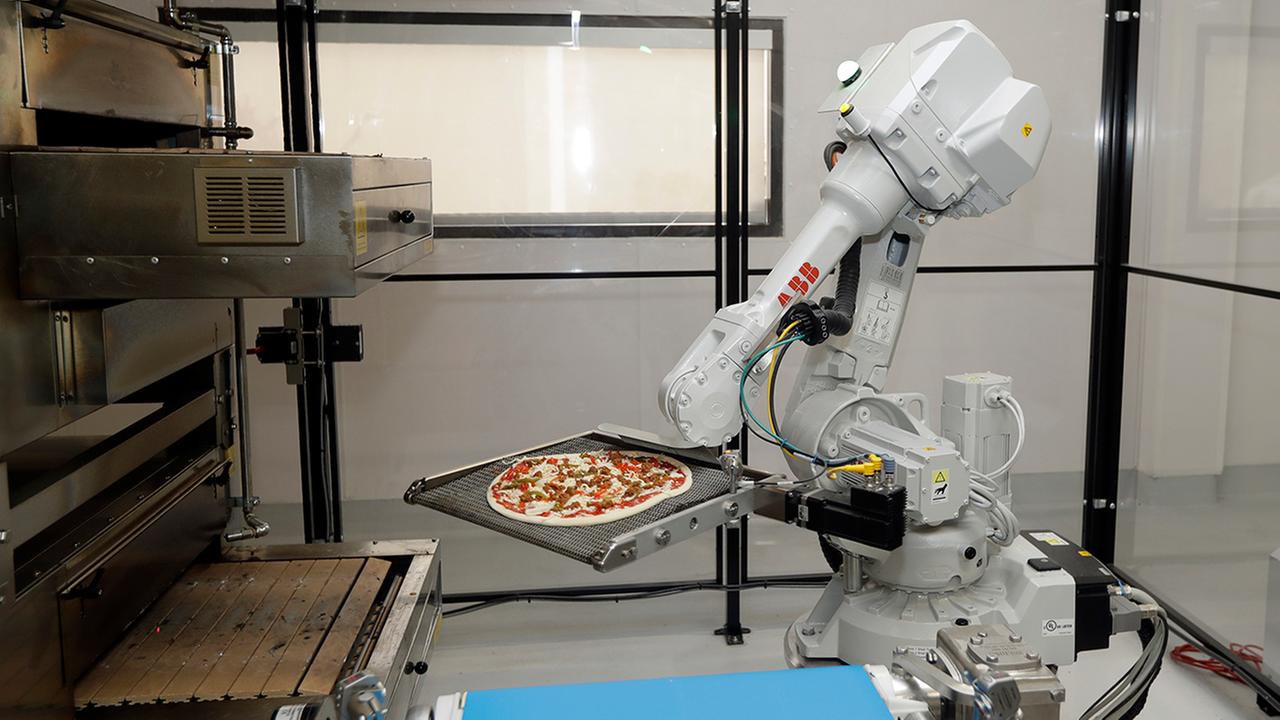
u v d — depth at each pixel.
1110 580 2.34
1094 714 1.54
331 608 2.12
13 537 1.56
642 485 2.15
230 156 1.60
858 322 2.38
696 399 2.11
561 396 3.38
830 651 2.39
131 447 1.97
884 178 2.21
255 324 3.25
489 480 2.27
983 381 2.51
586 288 3.31
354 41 3.13
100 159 1.59
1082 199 3.39
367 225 1.74
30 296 1.60
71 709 1.73
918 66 2.18
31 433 1.61
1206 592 3.04
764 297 2.18
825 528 1.97
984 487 2.33
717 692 1.16
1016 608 2.31
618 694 1.15
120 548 1.85
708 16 3.17
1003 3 3.24
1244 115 2.76
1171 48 3.11
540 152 3.22
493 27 3.15
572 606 3.56
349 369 3.31
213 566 2.37
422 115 3.19
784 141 3.25
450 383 3.35
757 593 3.65
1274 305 2.67
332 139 3.19
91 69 1.81
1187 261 3.06
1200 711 2.78
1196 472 3.07
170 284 1.63
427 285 3.29
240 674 1.83
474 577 3.44
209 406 2.35
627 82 3.20
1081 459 3.57
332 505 3.30
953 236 3.39
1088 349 3.51
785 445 2.22
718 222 3.25
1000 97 2.18
